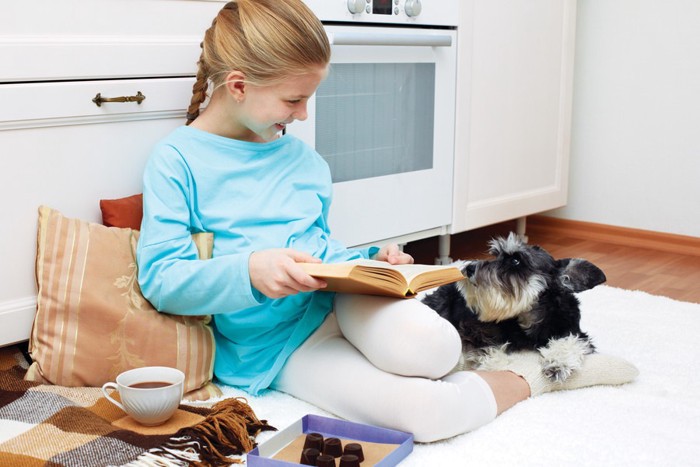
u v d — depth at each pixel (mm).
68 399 1231
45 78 1336
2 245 1322
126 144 1459
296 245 1413
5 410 1196
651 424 1272
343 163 1897
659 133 2646
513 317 1415
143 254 1318
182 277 1275
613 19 2680
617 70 2699
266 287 1223
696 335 1732
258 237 1395
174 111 1523
